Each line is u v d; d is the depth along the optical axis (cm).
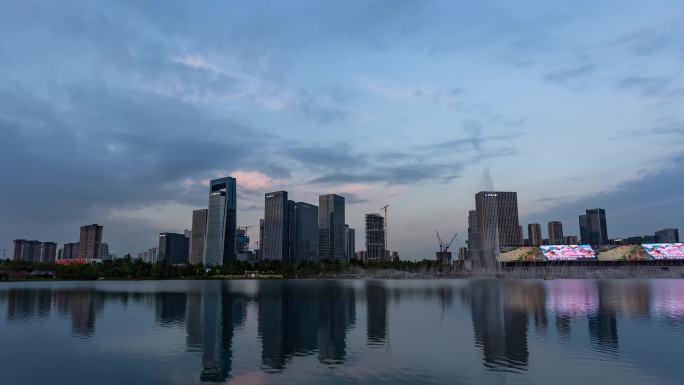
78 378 4184
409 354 5059
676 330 6662
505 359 4806
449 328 6944
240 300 12812
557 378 4103
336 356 4975
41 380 4141
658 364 4581
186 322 7856
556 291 16350
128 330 6912
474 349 5319
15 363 4747
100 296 14625
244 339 6072
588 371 4338
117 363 4719
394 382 3978
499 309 9731
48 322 7856
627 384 3919
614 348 5350
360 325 7356
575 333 6412
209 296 14600
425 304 11094
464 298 13000
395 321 7812
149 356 5034
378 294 15275
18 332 6731
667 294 14325
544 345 5538
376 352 5178
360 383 3953
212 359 4862
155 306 10944
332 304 11331
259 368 4481
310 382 3988
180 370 4419
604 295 13988
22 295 15162
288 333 6575
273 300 12788
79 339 6103
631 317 8225
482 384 3919
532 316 8431
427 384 3909
